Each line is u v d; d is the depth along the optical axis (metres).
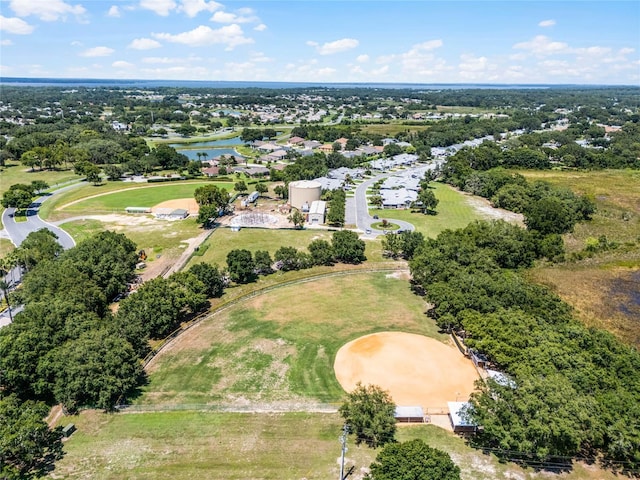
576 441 51.28
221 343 81.81
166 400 66.50
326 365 75.25
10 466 51.84
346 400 66.56
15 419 55.97
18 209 162.50
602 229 152.38
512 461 55.41
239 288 104.06
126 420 62.31
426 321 90.06
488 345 70.44
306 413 63.97
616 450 53.53
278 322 89.38
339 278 111.25
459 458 55.62
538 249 125.50
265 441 58.44
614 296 104.19
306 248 132.00
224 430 60.38
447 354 78.31
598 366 66.25
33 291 86.06
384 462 47.00
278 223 155.88
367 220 161.00
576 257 126.06
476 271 96.31
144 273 113.12
